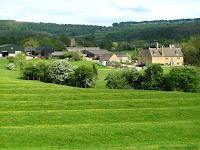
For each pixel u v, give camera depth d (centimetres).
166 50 15838
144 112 5441
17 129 4306
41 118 4994
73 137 4031
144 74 8938
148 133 4212
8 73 11194
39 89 7719
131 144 3844
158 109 5675
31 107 5828
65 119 4994
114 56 16188
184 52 15525
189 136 4125
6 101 6200
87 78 9044
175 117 5222
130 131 4278
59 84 9588
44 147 3731
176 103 6338
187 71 8238
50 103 6075
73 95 7025
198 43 13688
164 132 4244
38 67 10125
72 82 9425
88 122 4919
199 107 5894
